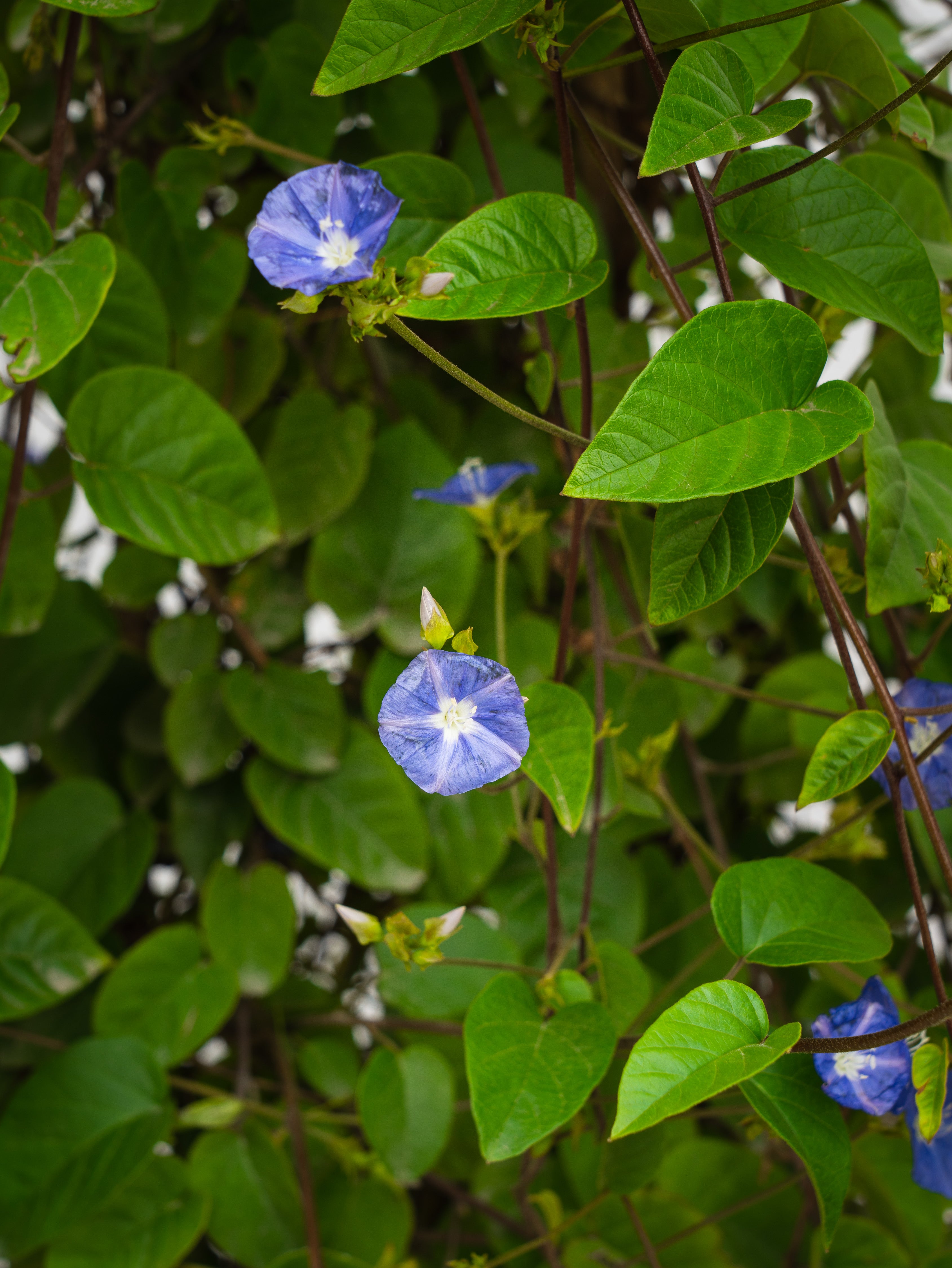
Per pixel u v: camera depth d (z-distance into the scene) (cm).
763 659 74
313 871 68
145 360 55
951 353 67
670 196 68
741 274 61
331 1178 62
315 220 44
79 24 51
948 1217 62
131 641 71
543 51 45
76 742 68
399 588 61
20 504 54
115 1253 57
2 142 59
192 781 61
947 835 53
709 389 42
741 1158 61
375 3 43
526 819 58
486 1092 45
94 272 47
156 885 73
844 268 47
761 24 44
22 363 46
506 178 60
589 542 54
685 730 62
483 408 66
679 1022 43
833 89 58
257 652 61
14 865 61
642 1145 51
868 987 46
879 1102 45
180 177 58
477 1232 65
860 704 46
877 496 47
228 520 54
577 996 49
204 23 59
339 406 66
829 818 54
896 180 52
